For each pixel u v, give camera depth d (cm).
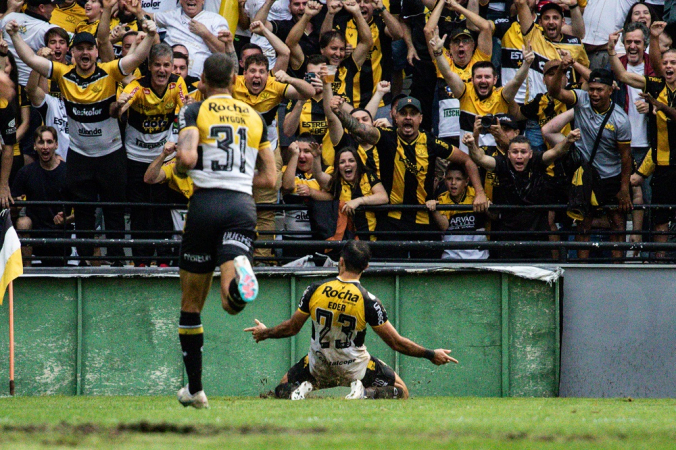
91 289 3291
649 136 3641
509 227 3491
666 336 3350
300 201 3606
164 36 3969
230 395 3294
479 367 3319
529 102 3759
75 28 4150
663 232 3369
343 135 3631
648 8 4116
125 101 3253
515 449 1136
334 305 2364
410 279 3350
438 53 3691
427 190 3547
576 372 3341
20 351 3253
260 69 3400
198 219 1608
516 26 3991
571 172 3456
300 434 1299
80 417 1600
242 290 1508
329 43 3850
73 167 3372
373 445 1154
